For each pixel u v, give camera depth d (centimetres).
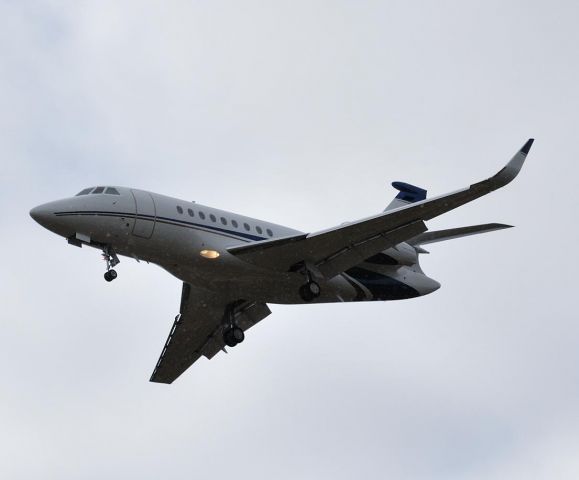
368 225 8212
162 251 8419
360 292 9525
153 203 8400
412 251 9525
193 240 8475
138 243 8338
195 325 9650
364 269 9469
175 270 8656
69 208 8119
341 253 8625
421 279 9862
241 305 9581
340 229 8244
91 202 8200
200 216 8625
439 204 7919
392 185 10369
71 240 8294
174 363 10044
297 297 9150
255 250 8419
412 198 10394
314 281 8669
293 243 8369
